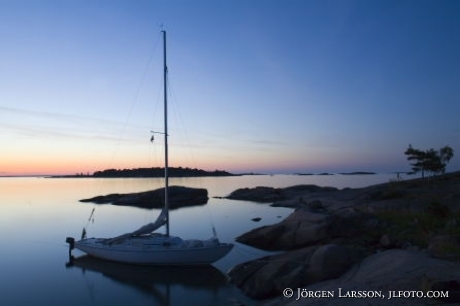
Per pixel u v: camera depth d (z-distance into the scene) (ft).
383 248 69.41
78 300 56.49
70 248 81.66
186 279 64.95
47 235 112.37
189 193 232.73
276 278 54.08
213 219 143.33
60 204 216.54
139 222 140.56
